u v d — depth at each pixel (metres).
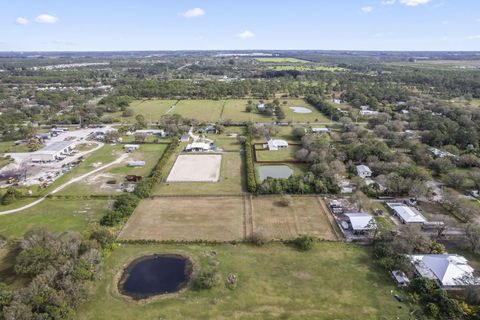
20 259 57.50
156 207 85.00
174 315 51.06
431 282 55.22
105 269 61.66
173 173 107.50
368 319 50.12
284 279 58.84
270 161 117.50
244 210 83.69
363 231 72.31
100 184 99.06
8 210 83.62
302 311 51.75
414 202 86.69
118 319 50.28
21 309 45.53
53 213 82.19
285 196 86.75
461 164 111.12
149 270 61.94
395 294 55.28
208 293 55.66
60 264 56.94
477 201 87.25
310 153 116.94
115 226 75.50
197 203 87.25
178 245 69.19
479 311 49.72
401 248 63.66
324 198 89.50
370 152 113.75
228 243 69.81
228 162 118.00
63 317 47.41
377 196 89.94
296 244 69.38
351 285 57.41
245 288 56.66
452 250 67.38
